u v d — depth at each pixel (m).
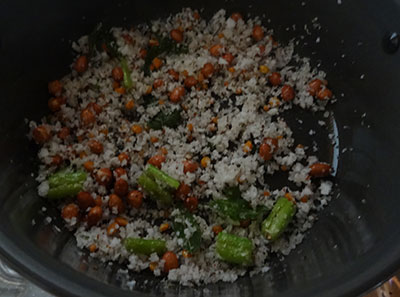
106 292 0.16
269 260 0.20
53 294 0.15
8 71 0.21
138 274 0.20
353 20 0.22
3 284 0.21
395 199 0.19
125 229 0.20
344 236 0.20
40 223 0.20
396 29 0.21
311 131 0.23
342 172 0.22
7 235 0.16
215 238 0.20
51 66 0.23
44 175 0.21
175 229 0.20
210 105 0.23
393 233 0.17
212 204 0.21
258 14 0.25
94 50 0.24
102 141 0.22
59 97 0.23
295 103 0.23
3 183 0.19
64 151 0.22
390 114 0.21
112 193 0.21
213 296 0.19
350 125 0.23
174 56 0.24
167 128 0.22
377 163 0.21
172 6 0.25
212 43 0.24
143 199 0.21
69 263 0.17
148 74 0.24
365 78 0.22
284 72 0.24
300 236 0.21
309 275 0.18
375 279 0.16
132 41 0.24
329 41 0.23
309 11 0.23
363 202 0.21
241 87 0.23
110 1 0.24
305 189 0.22
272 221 0.20
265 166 0.22
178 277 0.19
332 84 0.24
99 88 0.23
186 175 0.21
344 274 0.16
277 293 0.17
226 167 0.21
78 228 0.20
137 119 0.23
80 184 0.21
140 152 0.22
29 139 0.22
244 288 0.19
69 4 0.22
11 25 0.21
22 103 0.22
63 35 0.23
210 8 0.25
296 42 0.24
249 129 0.22
